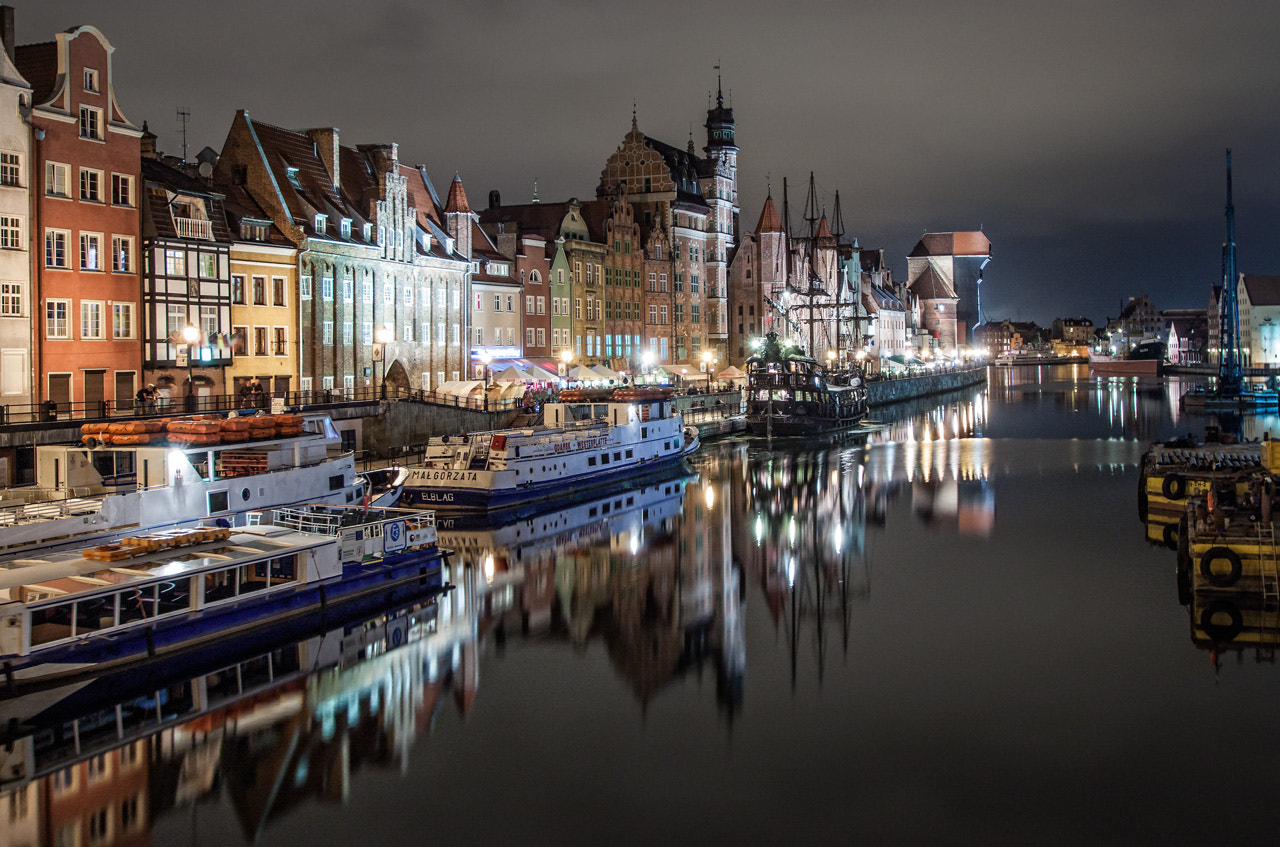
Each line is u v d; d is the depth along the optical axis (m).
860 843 25.92
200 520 42.69
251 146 76.38
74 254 58.53
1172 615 42.84
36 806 26.86
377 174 90.56
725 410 120.31
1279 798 27.77
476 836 25.98
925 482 79.38
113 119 60.75
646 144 140.25
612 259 126.06
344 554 41.06
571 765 29.77
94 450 43.12
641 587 47.94
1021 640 40.12
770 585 48.47
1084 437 112.62
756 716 33.16
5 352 55.12
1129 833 26.25
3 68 54.75
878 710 33.56
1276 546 40.00
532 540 57.50
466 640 39.94
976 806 27.55
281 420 47.59
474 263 99.06
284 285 74.62
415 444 74.56
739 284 160.88
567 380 100.75
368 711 33.00
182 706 32.84
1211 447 68.25
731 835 26.20
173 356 63.69
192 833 25.86
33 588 31.80
